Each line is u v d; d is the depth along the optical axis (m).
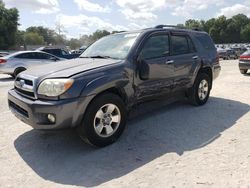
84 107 4.01
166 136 4.77
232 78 12.12
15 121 5.80
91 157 4.05
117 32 5.83
